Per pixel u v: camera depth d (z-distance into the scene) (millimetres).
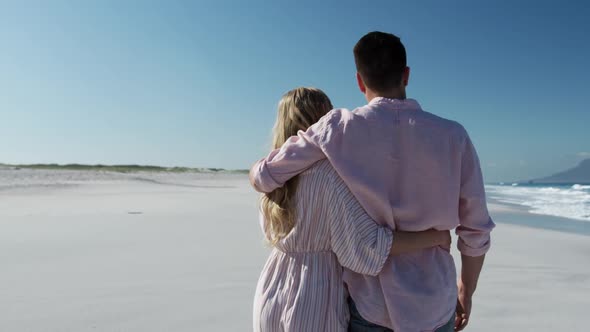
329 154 1427
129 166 65000
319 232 1481
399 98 1560
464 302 1604
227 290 3928
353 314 1493
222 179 44875
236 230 7734
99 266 4812
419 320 1396
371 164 1431
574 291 4152
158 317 3193
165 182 31219
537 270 5109
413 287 1411
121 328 2965
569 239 7984
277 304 1498
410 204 1421
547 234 8609
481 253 1516
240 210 11602
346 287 1531
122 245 6090
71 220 8656
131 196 16125
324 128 1467
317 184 1459
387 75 1521
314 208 1467
